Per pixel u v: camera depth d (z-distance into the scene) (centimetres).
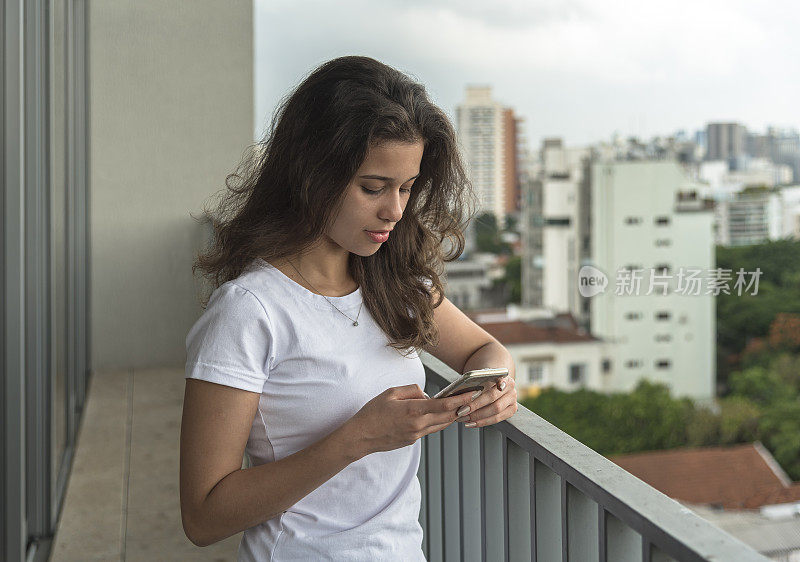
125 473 304
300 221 88
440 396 84
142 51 455
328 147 84
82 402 391
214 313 86
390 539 94
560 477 86
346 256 93
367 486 92
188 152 462
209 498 83
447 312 111
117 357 463
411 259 98
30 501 238
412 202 97
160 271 464
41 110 254
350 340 91
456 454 126
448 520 128
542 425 95
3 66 200
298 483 81
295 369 88
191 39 460
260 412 89
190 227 465
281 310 87
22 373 206
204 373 84
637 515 69
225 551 244
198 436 84
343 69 86
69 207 346
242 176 97
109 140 455
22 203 204
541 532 92
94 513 268
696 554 62
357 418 82
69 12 354
